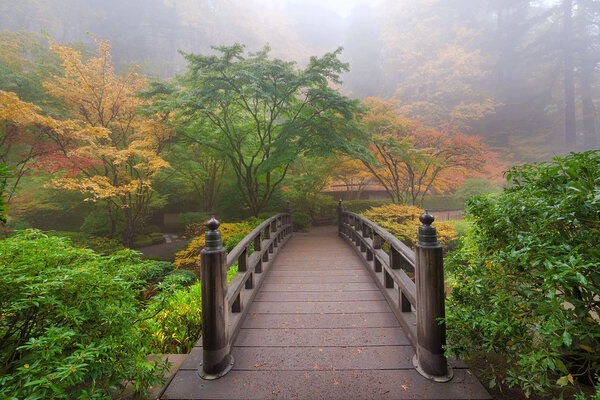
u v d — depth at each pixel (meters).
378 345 2.35
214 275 2.00
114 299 1.72
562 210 1.51
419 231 2.00
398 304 2.85
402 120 12.23
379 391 1.81
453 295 2.04
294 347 2.34
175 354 2.26
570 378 1.37
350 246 7.08
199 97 8.05
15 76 8.02
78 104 9.04
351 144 9.16
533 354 1.42
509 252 1.73
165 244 13.23
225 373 1.99
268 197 11.18
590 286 1.35
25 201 11.53
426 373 1.91
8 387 1.18
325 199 16.45
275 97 8.73
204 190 15.75
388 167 13.02
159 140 9.73
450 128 18.47
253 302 3.32
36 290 1.37
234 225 8.34
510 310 1.54
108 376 1.55
